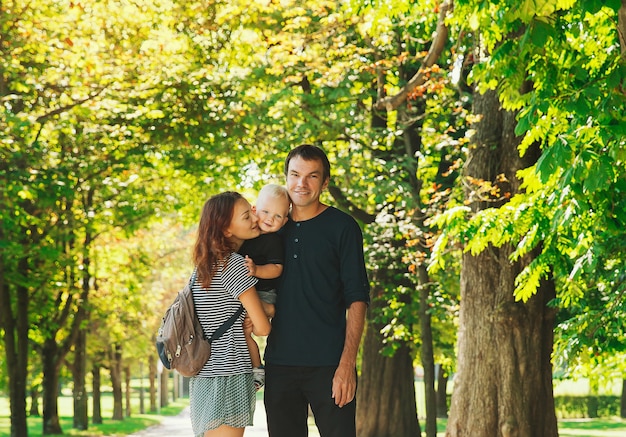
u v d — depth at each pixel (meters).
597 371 17.03
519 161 12.95
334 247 5.45
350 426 5.41
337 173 20.77
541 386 12.67
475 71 8.30
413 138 21.62
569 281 9.38
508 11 7.02
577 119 7.72
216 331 5.33
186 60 19.52
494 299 12.70
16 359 26.06
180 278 42.53
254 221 5.41
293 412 5.51
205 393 5.32
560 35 7.60
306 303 5.43
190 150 21.72
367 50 15.94
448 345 29.95
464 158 16.16
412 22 16.20
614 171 7.48
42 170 19.39
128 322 38.34
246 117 20.25
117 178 23.94
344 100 19.41
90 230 25.20
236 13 16.19
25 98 19.53
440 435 28.98
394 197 18.88
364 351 23.59
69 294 29.06
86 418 34.88
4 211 18.45
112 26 18.27
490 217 9.66
